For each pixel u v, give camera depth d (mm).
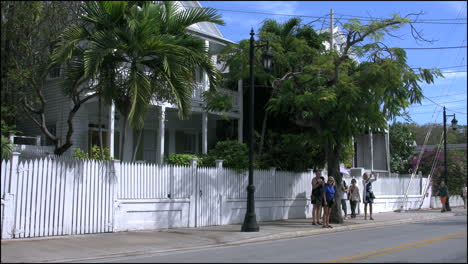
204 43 14945
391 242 13078
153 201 14891
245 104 23781
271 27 20609
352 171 25797
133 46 13453
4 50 15062
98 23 13781
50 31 15156
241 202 17797
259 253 10992
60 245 11273
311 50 18938
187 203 15867
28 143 21234
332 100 16078
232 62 19438
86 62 12742
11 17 14703
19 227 11883
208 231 14867
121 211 14094
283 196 19703
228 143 19812
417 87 17078
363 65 17969
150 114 21625
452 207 34250
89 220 13320
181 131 25672
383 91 16562
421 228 17688
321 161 22078
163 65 14008
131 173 14422
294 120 18219
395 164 35656
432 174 34781
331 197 17047
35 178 12242
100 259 10109
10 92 15461
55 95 20438
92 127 21172
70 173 12977
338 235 15312
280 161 20922
